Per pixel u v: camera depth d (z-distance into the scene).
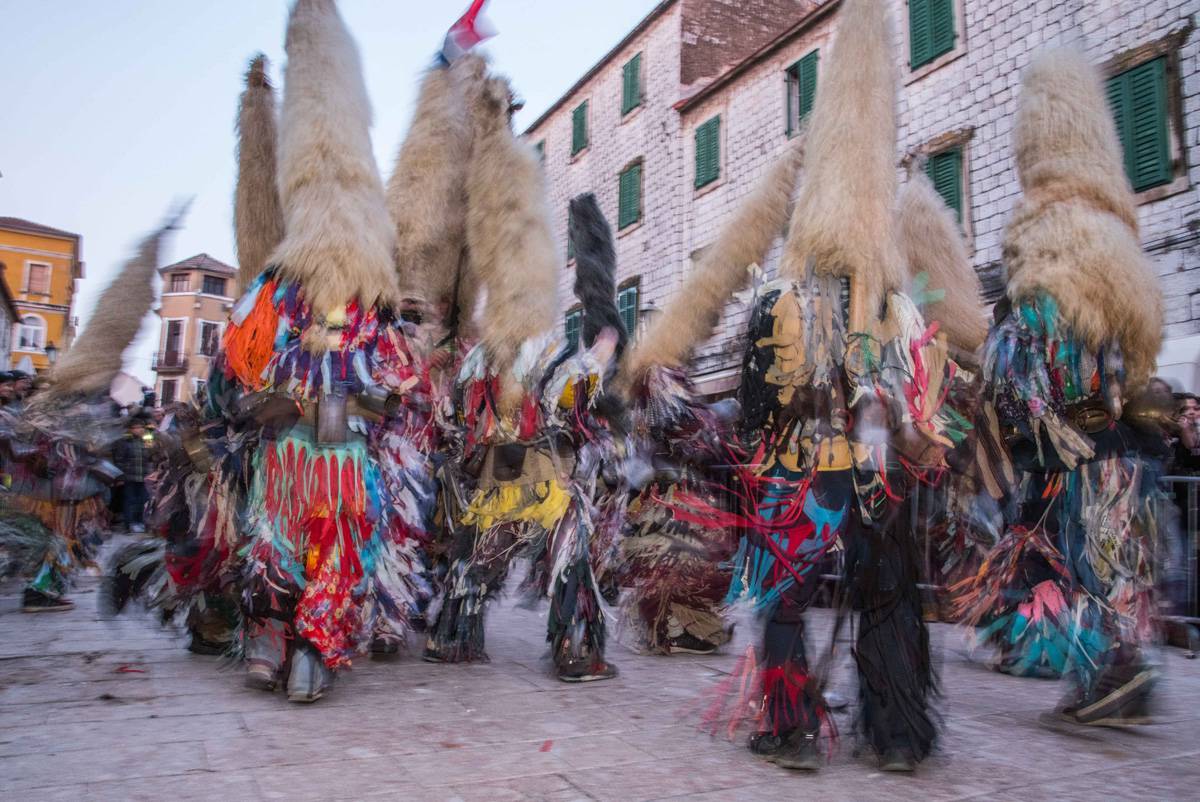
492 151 3.91
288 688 3.14
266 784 2.29
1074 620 3.03
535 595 3.85
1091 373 3.03
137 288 5.60
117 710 3.02
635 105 20.44
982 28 12.45
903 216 3.67
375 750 2.60
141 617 4.56
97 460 6.00
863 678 2.55
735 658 4.34
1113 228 3.08
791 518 2.57
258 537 3.17
